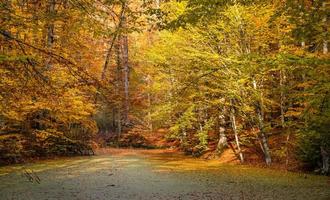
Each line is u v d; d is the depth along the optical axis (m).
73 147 25.42
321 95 8.40
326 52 12.60
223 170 16.84
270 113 20.61
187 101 20.88
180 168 17.88
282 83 15.59
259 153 20.05
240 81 16.08
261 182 13.02
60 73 9.02
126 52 34.59
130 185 12.73
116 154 27.25
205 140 22.61
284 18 13.48
